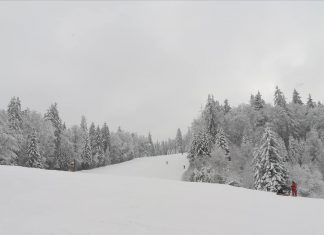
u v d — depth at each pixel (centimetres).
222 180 6706
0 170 1945
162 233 950
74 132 10625
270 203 1667
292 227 1152
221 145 7494
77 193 1474
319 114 9381
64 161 9025
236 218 1223
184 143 17312
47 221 999
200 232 992
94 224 995
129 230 955
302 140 8531
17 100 7900
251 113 9450
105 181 1914
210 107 8688
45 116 9106
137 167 10400
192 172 7375
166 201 1435
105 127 12606
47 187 1557
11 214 1060
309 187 6481
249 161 7850
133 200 1402
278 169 4888
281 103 9550
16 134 6662
